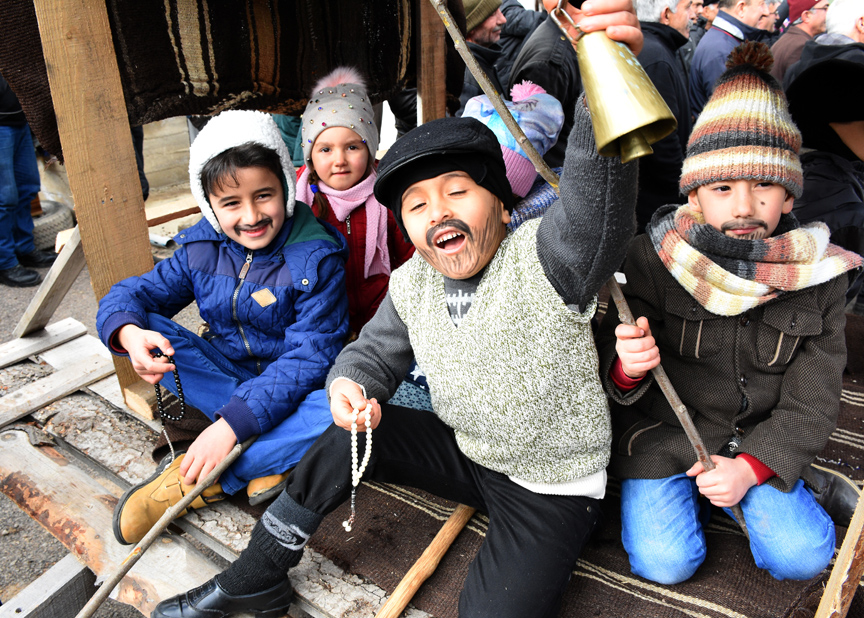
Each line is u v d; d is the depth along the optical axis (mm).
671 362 1369
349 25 2117
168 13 1661
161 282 1658
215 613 1224
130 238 1716
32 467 1698
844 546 964
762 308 1269
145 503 1417
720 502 1216
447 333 1170
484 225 1073
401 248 2059
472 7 2830
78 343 2309
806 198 2242
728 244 1228
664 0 2738
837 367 1237
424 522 1479
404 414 1389
